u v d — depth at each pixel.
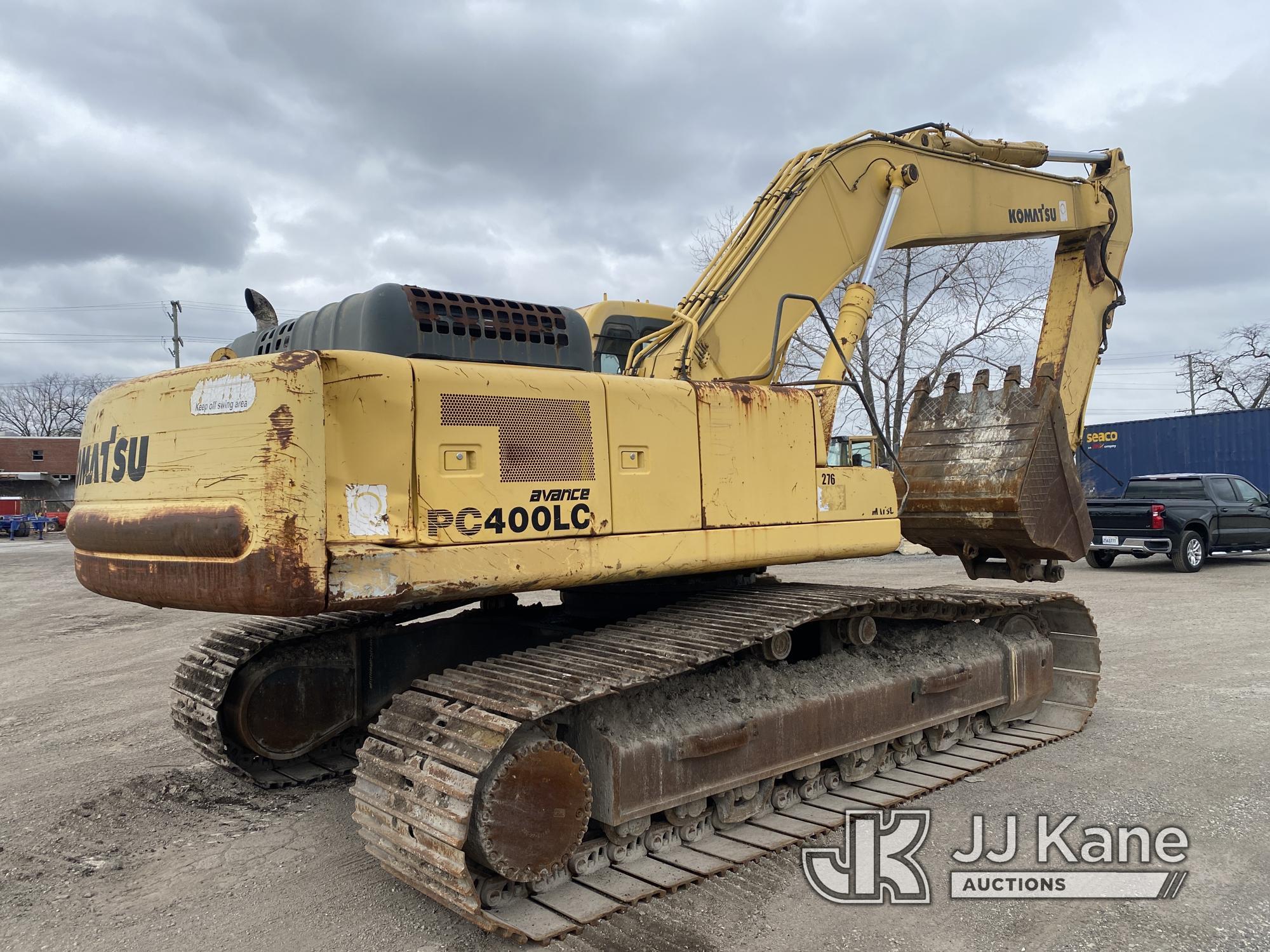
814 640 5.17
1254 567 15.74
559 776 3.57
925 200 7.29
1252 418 21.03
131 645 10.41
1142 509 15.07
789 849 4.21
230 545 3.29
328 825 4.68
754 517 4.67
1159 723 6.19
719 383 4.66
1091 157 8.90
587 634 4.46
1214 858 4.01
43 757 5.93
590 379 4.10
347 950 3.36
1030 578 6.68
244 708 4.98
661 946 3.31
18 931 3.55
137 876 4.07
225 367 3.47
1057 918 3.49
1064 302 8.52
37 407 78.12
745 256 6.05
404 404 3.53
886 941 3.33
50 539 35.25
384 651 5.44
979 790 4.95
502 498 3.74
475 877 3.56
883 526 5.38
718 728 4.18
